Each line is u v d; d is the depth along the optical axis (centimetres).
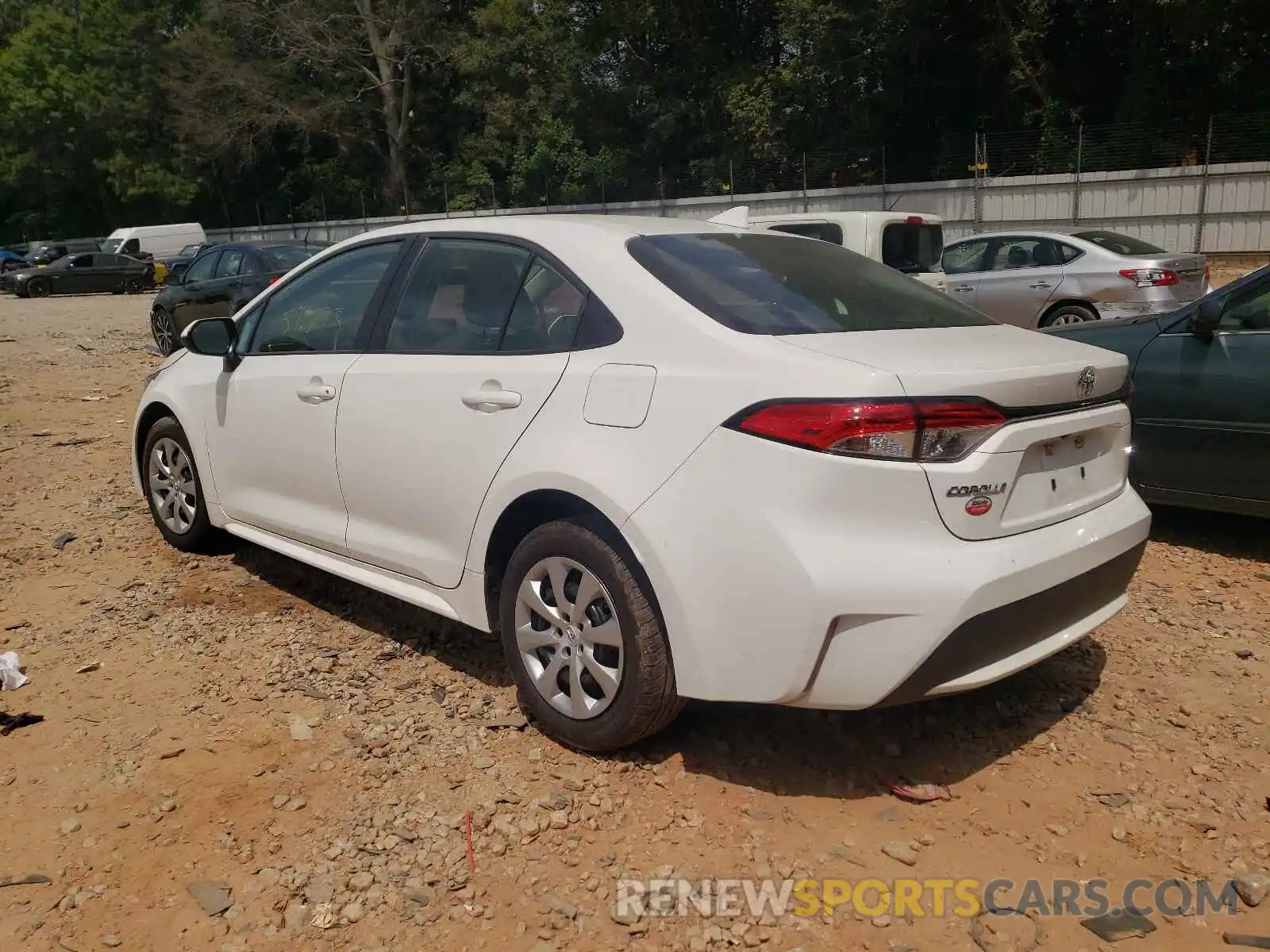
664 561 292
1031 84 2608
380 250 421
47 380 1151
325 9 4112
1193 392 515
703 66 3278
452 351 370
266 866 281
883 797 310
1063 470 309
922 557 271
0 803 312
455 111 4316
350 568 414
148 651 418
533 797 310
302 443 425
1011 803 306
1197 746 338
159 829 298
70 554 539
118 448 789
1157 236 2356
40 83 4884
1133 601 463
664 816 300
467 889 271
